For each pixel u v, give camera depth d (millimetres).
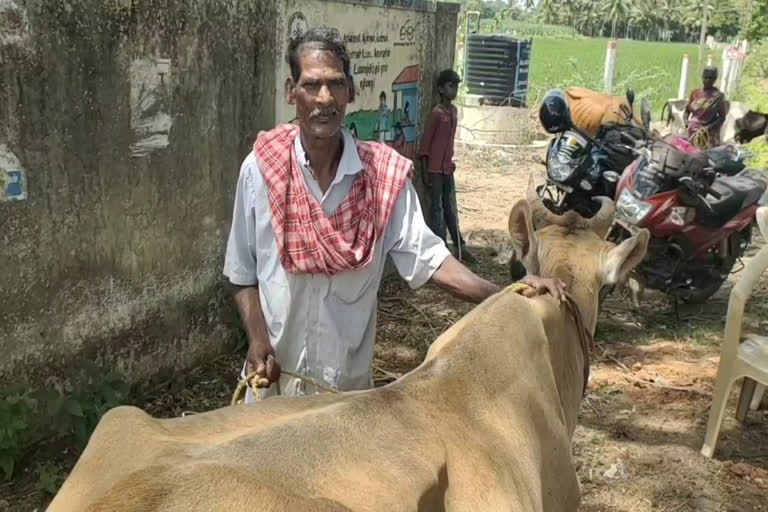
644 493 3977
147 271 4500
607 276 2812
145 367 4582
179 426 1629
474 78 14859
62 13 3764
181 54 4477
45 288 3912
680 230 5758
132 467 1443
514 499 1844
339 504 1360
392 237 2619
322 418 1648
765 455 4371
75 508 1392
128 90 4180
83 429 3805
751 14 22703
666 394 5012
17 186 3691
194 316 4898
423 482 1591
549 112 6254
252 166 2533
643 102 7121
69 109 3877
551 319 2529
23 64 3629
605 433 4535
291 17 5316
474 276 2602
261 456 1484
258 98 5145
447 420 1872
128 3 4086
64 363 4066
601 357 5562
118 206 4238
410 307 6324
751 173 6430
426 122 7523
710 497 3957
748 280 4094
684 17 55000
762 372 4012
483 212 9531
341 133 2502
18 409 3639
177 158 4582
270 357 2580
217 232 4988
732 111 11133
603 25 62156
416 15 7016
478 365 2084
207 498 1286
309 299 2588
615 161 6188
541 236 2922
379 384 4965
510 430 2008
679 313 6488
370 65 6387
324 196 2486
